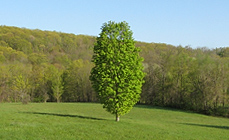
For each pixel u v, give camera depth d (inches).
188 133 1206.3
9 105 2561.5
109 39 1342.3
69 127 1055.0
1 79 3427.7
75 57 4921.3
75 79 3853.3
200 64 2940.5
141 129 1163.9
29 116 1347.2
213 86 2576.3
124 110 1337.4
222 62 2770.7
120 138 944.3
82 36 6397.6
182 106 2992.1
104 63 1289.4
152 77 3361.2
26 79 3137.3
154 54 4116.6
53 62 4606.3
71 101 3897.6
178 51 3467.0
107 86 1293.1
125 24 1370.6
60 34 6235.2
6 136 812.0
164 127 1344.7
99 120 1371.8
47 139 831.1
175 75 3115.2
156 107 3024.1
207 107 2637.8
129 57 1310.3
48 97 3526.1
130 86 1300.4
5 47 4409.5
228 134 1325.0
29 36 5211.6
